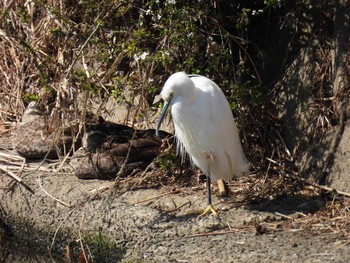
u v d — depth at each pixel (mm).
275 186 11500
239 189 11555
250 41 12523
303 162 11734
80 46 12711
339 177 11109
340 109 11555
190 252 9805
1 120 15547
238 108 12289
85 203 11617
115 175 12148
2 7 15867
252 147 12438
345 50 11594
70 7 13359
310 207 10734
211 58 12023
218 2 12438
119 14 12328
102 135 12484
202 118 10445
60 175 12656
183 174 12078
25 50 14500
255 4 13086
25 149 13305
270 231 10094
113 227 10945
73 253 11117
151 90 12086
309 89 12180
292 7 12805
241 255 9445
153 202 11367
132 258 10242
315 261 9039
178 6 11945
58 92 12867
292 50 12773
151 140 12391
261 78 13078
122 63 13078
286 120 12391
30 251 11961
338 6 11828
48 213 11945
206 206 11008
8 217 12484
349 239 9578
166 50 11773
